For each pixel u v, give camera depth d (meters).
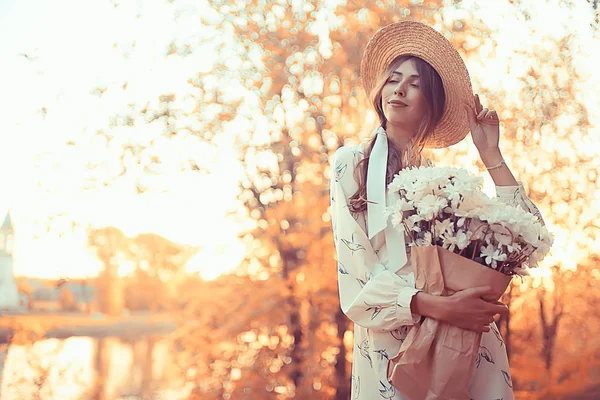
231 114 5.16
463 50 4.95
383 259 1.39
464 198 1.23
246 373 5.11
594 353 5.06
